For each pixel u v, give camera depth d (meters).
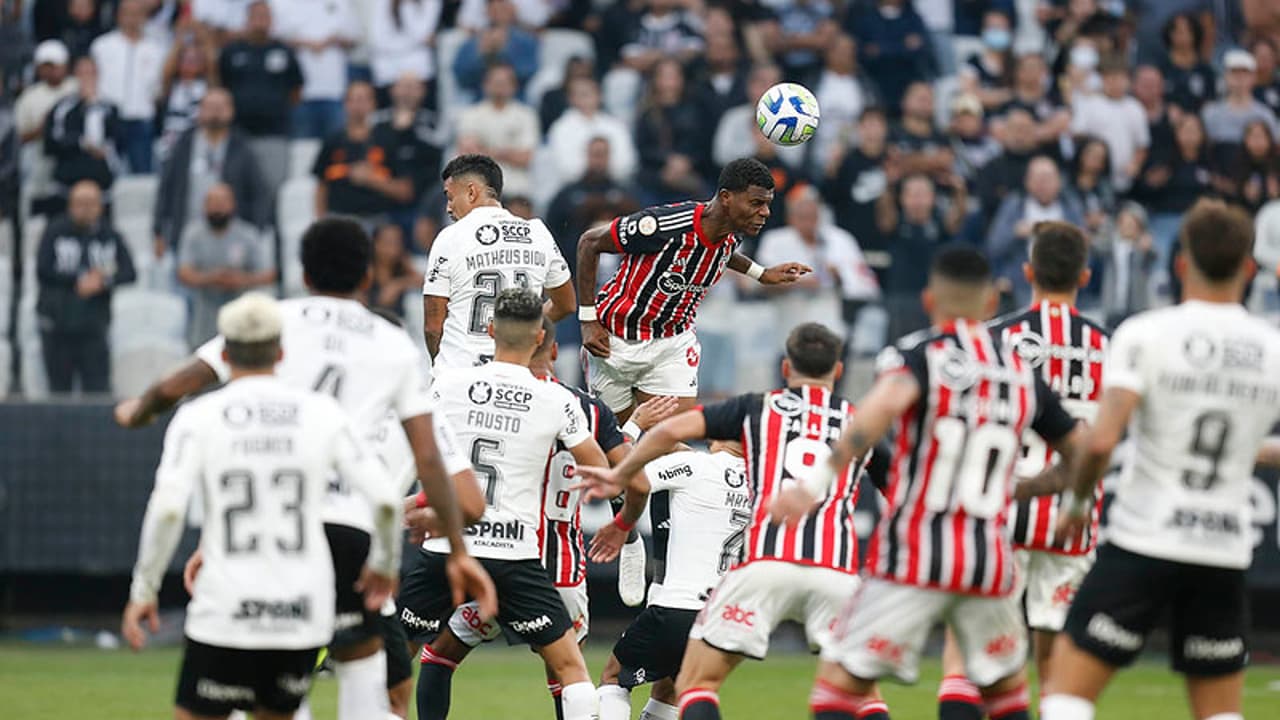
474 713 35.59
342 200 52.91
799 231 49.62
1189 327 20.56
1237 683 21.06
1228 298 20.89
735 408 23.77
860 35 58.94
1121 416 20.33
